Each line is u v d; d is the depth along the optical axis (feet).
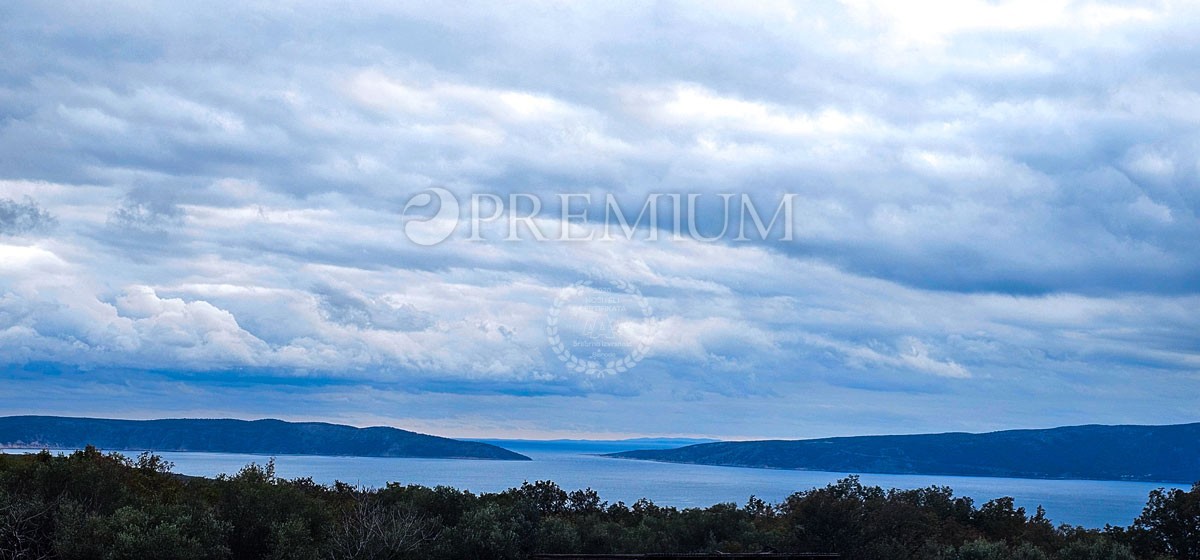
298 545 110.32
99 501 111.24
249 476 124.36
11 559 96.48
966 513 182.60
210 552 103.24
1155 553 165.99
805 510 152.15
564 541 132.16
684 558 93.15
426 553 121.80
